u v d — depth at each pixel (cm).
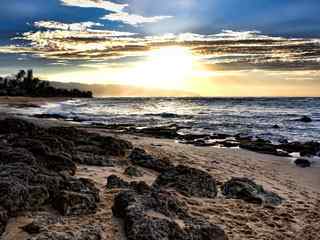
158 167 1426
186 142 2597
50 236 701
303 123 4309
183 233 775
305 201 1219
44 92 15850
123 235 777
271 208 1095
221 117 5241
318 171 1794
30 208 839
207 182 1164
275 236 893
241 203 1106
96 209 888
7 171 954
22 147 1295
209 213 990
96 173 1279
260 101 12888
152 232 752
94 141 1736
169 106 9544
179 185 1142
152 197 906
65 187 938
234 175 1535
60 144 1484
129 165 1452
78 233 737
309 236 921
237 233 880
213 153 2078
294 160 2056
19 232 749
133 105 10194
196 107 8888
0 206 774
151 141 2438
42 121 3653
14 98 11050
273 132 3462
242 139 2816
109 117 5191
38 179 938
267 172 1680
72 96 19338
